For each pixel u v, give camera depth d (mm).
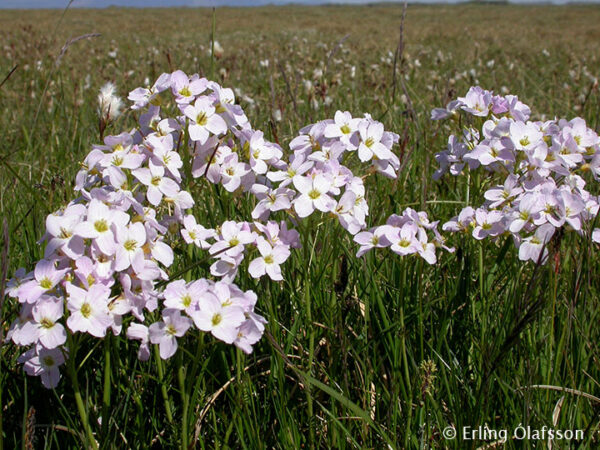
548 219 2564
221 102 2727
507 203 2908
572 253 3094
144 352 2135
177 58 12578
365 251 2609
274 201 2637
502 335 2754
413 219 2703
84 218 2092
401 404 2586
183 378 2168
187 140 2635
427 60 15359
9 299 2631
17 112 7473
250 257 2703
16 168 4977
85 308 1937
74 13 52812
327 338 2682
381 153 2846
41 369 2104
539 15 50406
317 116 6277
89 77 9391
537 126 3092
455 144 3631
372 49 17422
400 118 6648
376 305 3016
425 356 2824
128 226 2230
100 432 2221
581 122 3109
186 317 1987
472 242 3186
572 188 2957
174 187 2461
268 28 32844
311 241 3084
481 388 2293
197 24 35969
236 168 2768
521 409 2492
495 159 3018
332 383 2570
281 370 2404
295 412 2590
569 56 15516
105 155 2449
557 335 2814
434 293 3094
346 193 2600
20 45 15000
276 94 6852
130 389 2443
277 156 2906
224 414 2449
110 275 2047
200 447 2416
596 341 2875
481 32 30312
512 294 2902
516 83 10867
